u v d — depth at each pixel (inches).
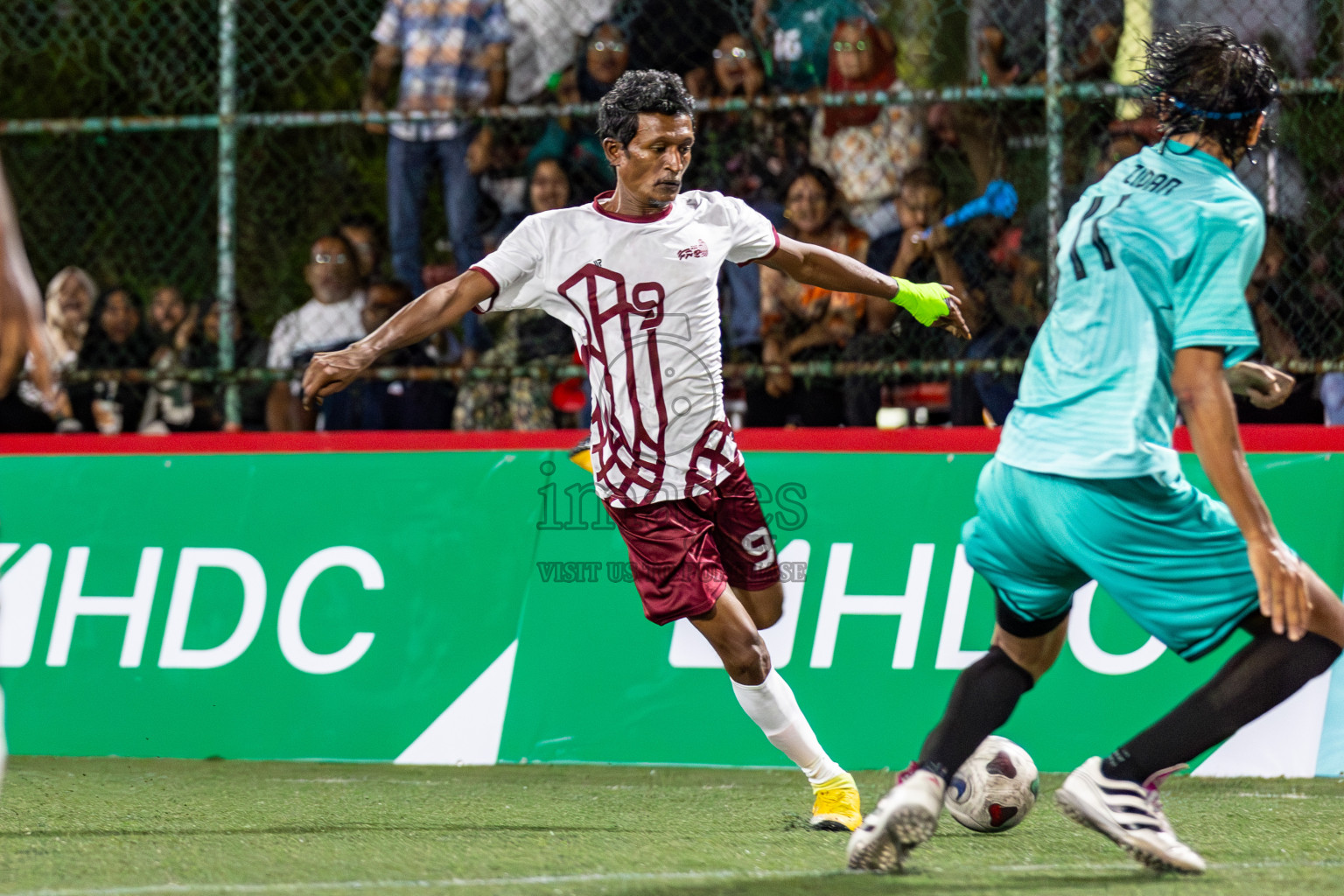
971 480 536.4
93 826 417.4
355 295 714.2
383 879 329.4
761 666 406.9
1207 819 426.0
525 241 402.6
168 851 372.2
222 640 571.8
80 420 709.3
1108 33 617.9
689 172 684.7
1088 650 523.2
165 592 578.2
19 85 810.2
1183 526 317.1
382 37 713.6
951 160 676.7
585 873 337.7
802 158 681.0
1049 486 323.3
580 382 656.4
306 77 778.8
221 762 561.0
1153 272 315.6
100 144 774.5
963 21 711.7
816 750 417.1
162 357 715.4
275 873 337.7
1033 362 336.2
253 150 766.5
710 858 360.5
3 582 586.9
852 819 415.2
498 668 553.9
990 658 341.7
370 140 778.2
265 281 770.2
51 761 564.7
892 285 422.6
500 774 535.2
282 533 574.9
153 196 762.2
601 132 396.8
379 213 778.8
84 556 585.6
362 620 564.7
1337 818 427.8
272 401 709.9
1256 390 372.8
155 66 764.0
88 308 722.2
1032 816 427.5
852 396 642.2
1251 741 514.6
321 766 553.0
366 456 573.9
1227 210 310.8
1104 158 622.5
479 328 681.0
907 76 712.4
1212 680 327.3
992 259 632.4
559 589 555.8
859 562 539.5
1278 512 520.4
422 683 557.9
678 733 540.7
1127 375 316.8
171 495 585.3
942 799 321.1
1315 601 315.0
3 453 597.0
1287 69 609.3
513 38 721.6
